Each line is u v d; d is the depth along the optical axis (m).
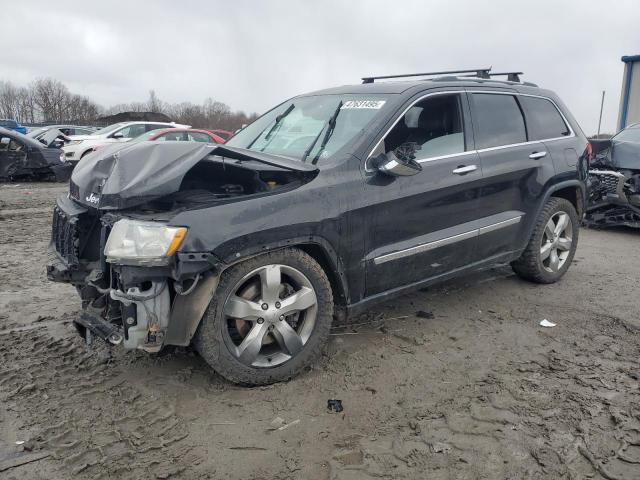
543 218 5.15
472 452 2.76
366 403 3.22
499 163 4.56
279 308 3.35
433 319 4.52
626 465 2.66
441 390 3.37
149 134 14.09
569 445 2.81
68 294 5.09
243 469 2.64
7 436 2.86
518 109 4.98
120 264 2.96
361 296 3.79
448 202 4.18
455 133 4.37
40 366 3.61
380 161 3.72
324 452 2.77
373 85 4.42
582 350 3.94
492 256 4.70
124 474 2.59
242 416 3.08
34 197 12.23
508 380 3.49
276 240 3.24
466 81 4.58
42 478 2.56
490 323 4.45
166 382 3.42
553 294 5.18
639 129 8.96
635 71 18.84
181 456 2.73
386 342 4.06
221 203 3.15
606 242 7.73
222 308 3.17
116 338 3.08
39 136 21.98
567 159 5.25
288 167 3.43
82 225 3.53
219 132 16.77
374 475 2.59
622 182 7.93
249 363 3.30
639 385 3.42
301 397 3.28
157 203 3.39
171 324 3.07
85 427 2.95
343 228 3.54
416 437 2.89
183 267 2.93
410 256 3.96
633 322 4.49
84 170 3.72
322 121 4.19
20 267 6.05
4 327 4.27
